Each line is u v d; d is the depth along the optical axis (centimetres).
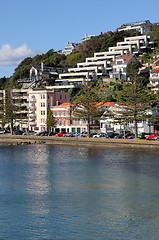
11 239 3462
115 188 5512
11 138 15738
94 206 4475
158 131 14138
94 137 14162
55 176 6500
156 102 13988
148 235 3575
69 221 3944
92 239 3475
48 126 17100
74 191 5297
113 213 4212
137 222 3897
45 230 3669
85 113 13662
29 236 3531
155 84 18600
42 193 5169
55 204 4575
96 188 5491
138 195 5022
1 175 6600
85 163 8100
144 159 8625
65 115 16938
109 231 3666
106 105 15662
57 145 12962
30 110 18862
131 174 6675
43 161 8512
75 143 13062
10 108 16788
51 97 18562
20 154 10031
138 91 12312
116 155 9462
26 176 6494
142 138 12750
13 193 5178
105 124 15275
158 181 6025
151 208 4400
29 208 4394
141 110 12200
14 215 4131
